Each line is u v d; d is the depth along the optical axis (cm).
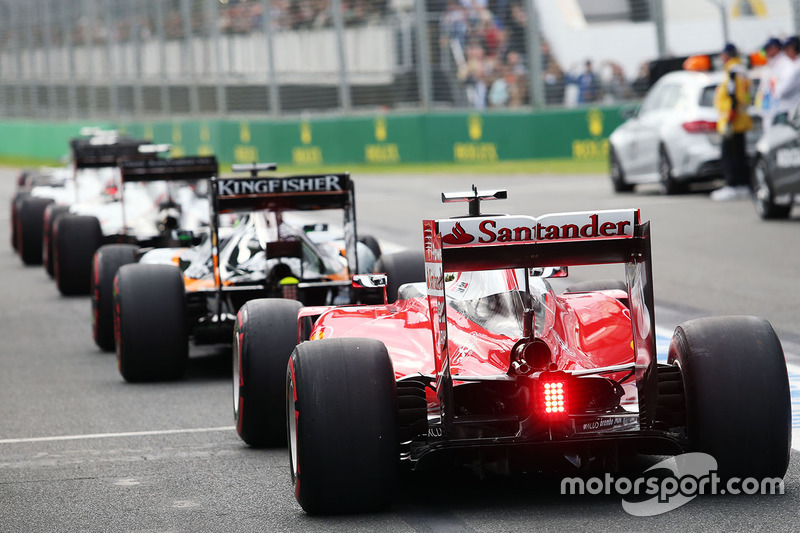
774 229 6209
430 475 2300
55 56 19150
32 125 18712
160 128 16038
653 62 9719
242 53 14638
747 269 5059
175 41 15950
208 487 2339
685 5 13188
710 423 2000
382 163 12656
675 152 7844
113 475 2472
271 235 3584
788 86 6444
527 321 2078
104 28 17700
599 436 1989
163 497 2278
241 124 14012
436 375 2050
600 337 2289
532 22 12631
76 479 2448
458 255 2017
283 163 13488
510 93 12825
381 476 1992
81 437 2858
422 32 12788
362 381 1995
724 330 2047
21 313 5097
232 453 2638
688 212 7106
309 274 3541
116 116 17662
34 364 3925
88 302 5359
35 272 6562
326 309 2625
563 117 12025
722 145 7594
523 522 1975
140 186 5528
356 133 12794
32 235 6750
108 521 2130
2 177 15375
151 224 5381
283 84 14150
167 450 2691
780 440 1995
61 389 3481
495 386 2148
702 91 7844
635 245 2020
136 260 4091
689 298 4475
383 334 2350
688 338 2058
